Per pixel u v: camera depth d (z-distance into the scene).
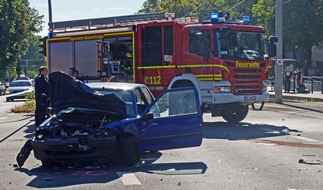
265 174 10.16
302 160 11.45
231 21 18.83
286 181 9.55
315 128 17.30
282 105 26.56
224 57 17.66
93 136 10.61
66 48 22.28
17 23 71.44
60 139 10.62
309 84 40.53
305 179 9.71
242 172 10.37
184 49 18.22
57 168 10.95
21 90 44.81
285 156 12.09
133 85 12.52
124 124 11.08
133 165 11.20
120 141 11.09
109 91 12.02
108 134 10.71
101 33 20.88
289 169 10.62
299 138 14.99
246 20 18.98
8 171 10.80
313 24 52.88
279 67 27.97
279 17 27.83
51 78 11.40
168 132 11.70
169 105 11.78
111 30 20.42
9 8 68.44
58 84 11.40
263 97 18.48
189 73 18.12
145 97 12.77
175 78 18.39
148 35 19.16
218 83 17.64
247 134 15.98
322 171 10.41
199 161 11.60
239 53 17.97
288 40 54.31
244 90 18.02
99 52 20.95
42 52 23.83
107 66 20.61
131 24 19.84
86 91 11.26
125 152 11.07
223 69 17.62
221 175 10.10
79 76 21.69
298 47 55.84
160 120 11.66
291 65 38.19
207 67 17.77
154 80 19.00
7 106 33.12
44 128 11.05
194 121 11.84
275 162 11.38
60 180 9.84
